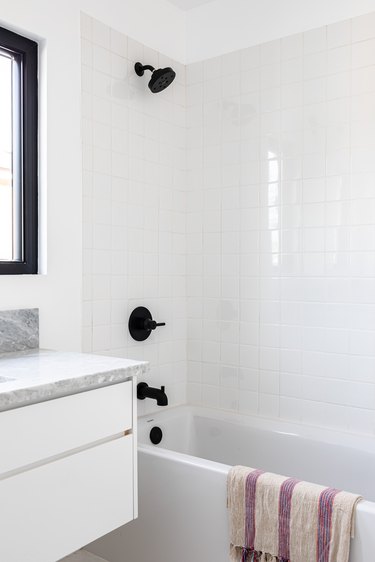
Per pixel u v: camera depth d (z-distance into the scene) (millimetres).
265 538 1647
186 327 2809
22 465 1245
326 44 2350
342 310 2320
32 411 1266
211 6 2711
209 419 2613
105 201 2342
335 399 2346
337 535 1521
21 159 2057
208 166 2736
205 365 2760
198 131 2770
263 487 1663
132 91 2488
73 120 2186
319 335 2387
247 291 2605
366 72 2244
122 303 2432
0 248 2061
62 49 2137
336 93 2324
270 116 2520
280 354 2502
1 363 1606
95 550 2150
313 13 2383
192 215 2781
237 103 2629
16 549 1235
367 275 2250
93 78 2283
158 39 2637
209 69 2727
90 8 2271
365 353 2264
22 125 2055
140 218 2529
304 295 2426
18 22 1969
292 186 2453
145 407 2562
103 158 2332
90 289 2270
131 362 1609
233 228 2646
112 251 2379
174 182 2740
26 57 2051
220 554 1782
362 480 2145
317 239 2383
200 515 1837
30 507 1267
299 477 2312
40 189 2088
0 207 2051
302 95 2422
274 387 2523
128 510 1554
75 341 2191
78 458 1392
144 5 2551
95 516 1441
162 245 2662
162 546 1942
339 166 2316
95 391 1442
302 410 2441
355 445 2178
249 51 2588
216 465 1828
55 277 2105
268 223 2529
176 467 1903
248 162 2596
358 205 2268
